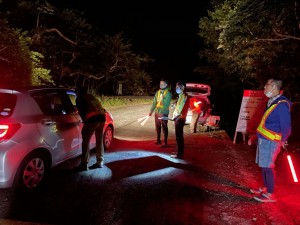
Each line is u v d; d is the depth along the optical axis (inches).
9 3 677.3
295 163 276.8
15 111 184.1
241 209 182.1
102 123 240.7
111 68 990.4
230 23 448.5
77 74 985.5
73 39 861.8
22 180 186.2
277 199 198.1
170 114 641.6
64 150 222.7
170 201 189.0
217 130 470.0
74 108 245.4
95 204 180.2
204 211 177.6
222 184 223.5
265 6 402.9
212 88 1124.5
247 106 364.5
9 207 171.5
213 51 936.9
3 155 171.3
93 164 257.1
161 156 292.8
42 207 173.5
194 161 281.7
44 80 623.5
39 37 729.0
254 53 477.1
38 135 193.3
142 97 1098.7
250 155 313.3
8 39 501.0
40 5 710.5
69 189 200.5
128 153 299.3
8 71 514.9
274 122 183.0
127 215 168.6
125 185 212.1
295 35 425.4
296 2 384.8
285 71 446.9
